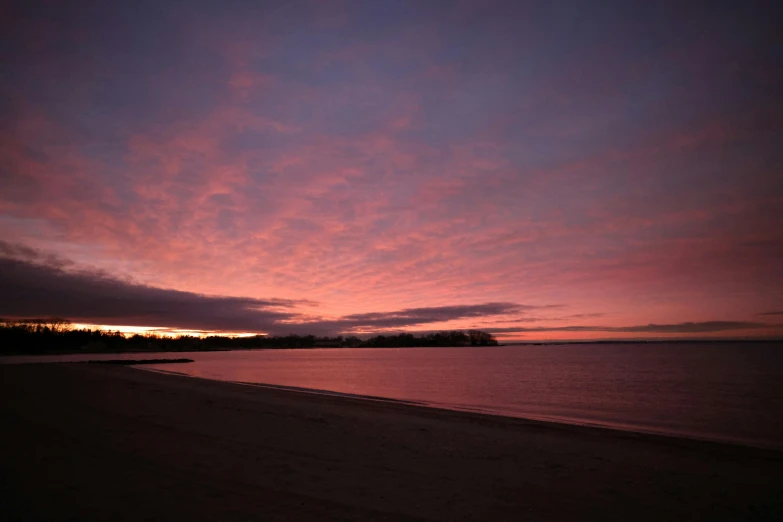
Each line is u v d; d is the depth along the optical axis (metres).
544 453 10.47
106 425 11.34
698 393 29.81
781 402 25.08
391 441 11.16
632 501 7.05
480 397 27.58
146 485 6.71
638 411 21.45
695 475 8.81
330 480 7.49
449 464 9.04
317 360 118.50
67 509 5.61
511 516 6.16
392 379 44.16
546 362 90.88
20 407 13.91
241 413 14.48
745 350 176.62
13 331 126.69
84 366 43.25
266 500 6.29
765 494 7.64
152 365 68.62
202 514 5.65
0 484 6.44
